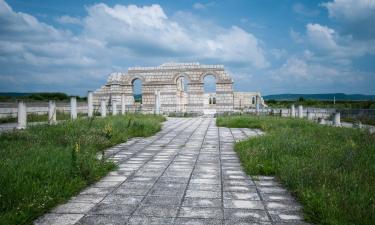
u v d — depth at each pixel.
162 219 4.52
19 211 4.39
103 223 4.38
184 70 38.06
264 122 18.52
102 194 5.66
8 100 26.06
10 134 10.75
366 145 9.49
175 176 6.98
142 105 39.16
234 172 7.36
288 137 10.86
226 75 37.22
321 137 11.48
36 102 25.19
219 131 17.02
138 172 7.34
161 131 17.03
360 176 5.90
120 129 14.13
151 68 38.97
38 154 7.52
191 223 4.38
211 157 9.27
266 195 5.65
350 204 4.57
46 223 4.38
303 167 6.53
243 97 51.91
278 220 4.51
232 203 5.21
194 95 37.78
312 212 4.56
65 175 6.15
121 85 39.50
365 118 23.47
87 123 14.32
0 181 5.14
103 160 7.47
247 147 9.66
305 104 50.69
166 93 38.56
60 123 13.93
